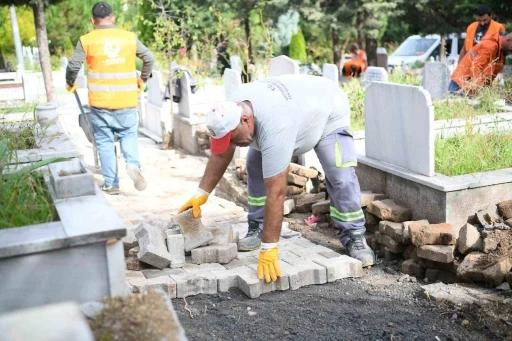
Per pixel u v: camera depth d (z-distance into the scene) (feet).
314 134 15.56
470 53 28.99
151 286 14.44
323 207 19.74
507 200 16.76
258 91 14.85
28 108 29.40
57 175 11.85
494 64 28.81
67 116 43.06
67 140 16.93
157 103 36.99
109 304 8.69
